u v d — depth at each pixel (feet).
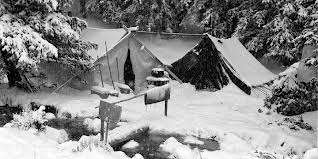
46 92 46.73
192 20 82.69
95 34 57.93
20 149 21.77
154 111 39.63
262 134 32.42
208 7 80.23
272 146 31.40
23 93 45.80
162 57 58.39
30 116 27.78
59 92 47.14
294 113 39.91
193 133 33.47
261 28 73.26
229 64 51.19
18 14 42.32
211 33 77.77
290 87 40.24
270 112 40.86
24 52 37.86
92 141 24.95
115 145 29.45
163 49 61.57
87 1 87.66
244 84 49.98
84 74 49.42
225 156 27.04
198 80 51.88
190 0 79.20
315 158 20.18
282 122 37.01
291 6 62.28
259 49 71.92
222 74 50.98
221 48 54.29
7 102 44.42
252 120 37.96
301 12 60.23
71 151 22.88
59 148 23.29
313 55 40.22
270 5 69.05
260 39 70.90
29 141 23.76
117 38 53.47
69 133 32.99
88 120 35.65
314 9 55.16
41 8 43.24
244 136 32.78
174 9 85.81
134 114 37.40
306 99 40.24
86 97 44.98
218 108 42.32
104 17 86.58
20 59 37.50
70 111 38.88
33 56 39.63
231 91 49.65
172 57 58.70
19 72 45.65
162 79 51.08
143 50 55.11
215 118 37.91
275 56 70.23
